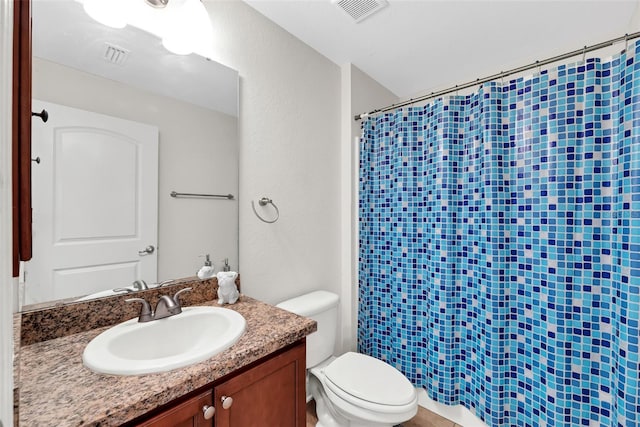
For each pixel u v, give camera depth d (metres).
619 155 1.12
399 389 1.29
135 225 1.07
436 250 1.64
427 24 1.57
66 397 0.60
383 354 1.95
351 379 1.36
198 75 1.24
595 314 1.20
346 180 2.01
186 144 1.21
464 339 1.59
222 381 0.77
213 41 1.29
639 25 1.34
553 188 1.28
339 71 2.01
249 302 1.22
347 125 2.00
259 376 0.85
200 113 1.25
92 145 0.97
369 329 2.01
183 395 0.69
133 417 0.58
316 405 1.61
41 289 0.87
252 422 0.84
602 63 1.19
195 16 1.08
